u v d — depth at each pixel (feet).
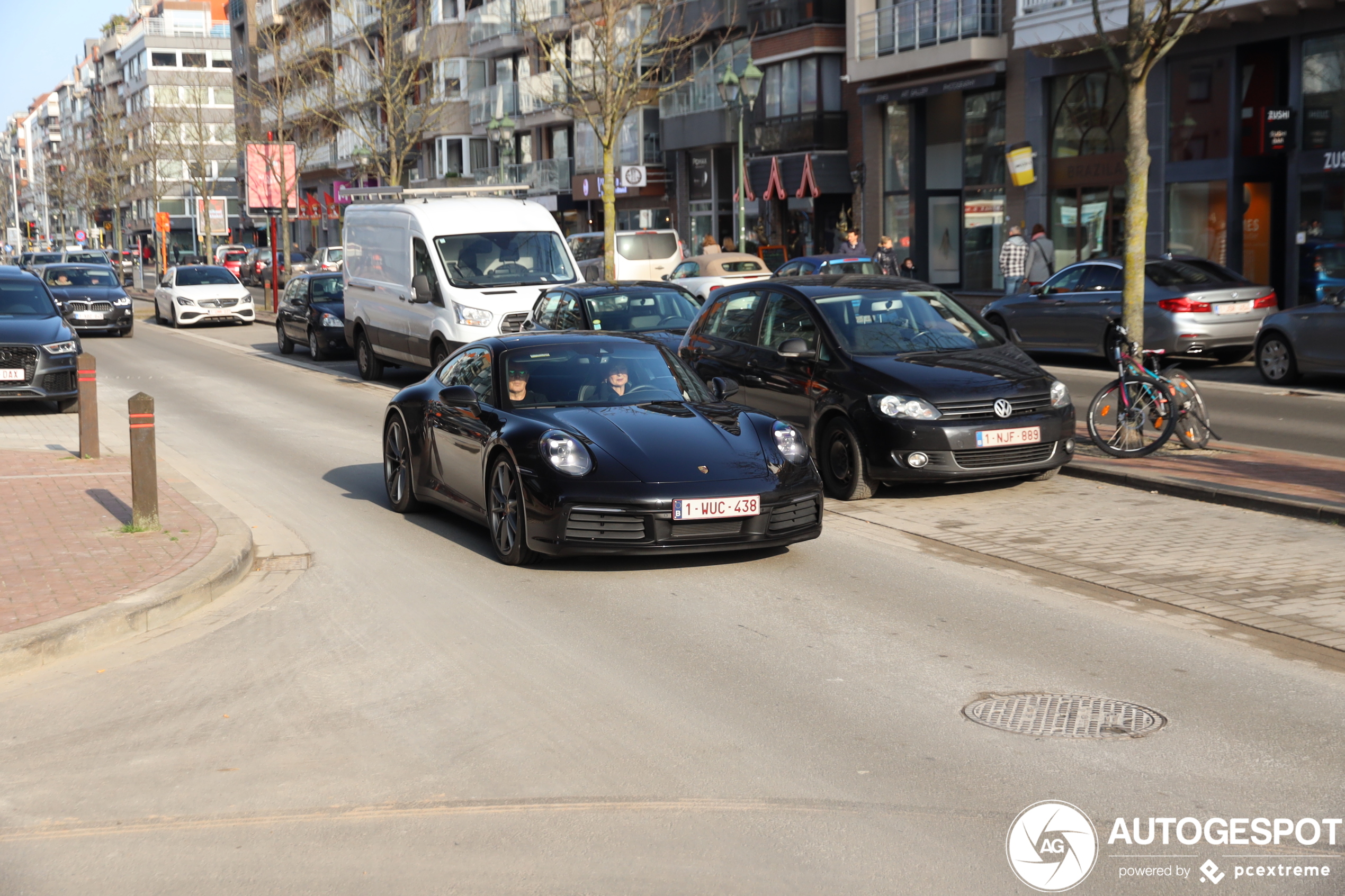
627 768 16.22
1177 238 90.84
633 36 143.13
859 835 14.24
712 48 144.15
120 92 397.39
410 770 16.33
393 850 14.05
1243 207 86.12
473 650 21.40
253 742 17.42
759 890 13.01
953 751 16.63
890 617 23.07
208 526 29.66
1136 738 16.98
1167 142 90.43
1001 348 36.40
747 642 21.61
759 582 25.81
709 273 88.53
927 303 37.86
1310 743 16.74
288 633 22.63
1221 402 53.57
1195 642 21.26
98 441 41.52
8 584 24.36
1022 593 24.61
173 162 304.50
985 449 33.01
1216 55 86.17
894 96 117.19
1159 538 28.99
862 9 119.65
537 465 26.48
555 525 26.02
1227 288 63.67
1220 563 26.55
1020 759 16.33
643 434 27.17
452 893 13.05
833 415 34.73
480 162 198.70
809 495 27.07
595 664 20.56
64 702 19.24
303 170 246.68
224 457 43.68
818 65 127.44
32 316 57.41
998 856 13.70
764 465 26.81
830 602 24.18
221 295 119.44
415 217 63.16
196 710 18.75
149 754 17.03
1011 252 86.02
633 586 25.59
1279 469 36.22
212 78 353.51
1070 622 22.58
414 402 32.81
